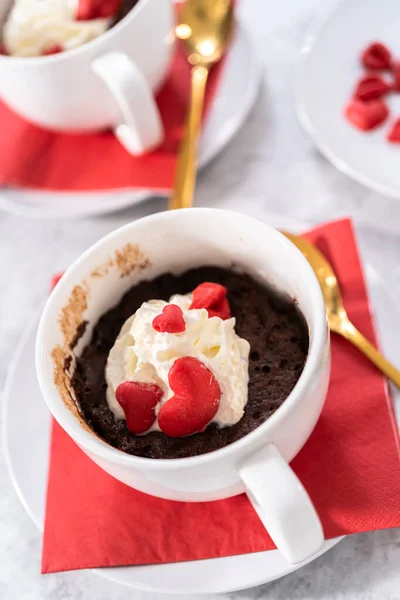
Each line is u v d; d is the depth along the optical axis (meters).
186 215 0.46
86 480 0.46
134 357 0.45
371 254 0.55
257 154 0.60
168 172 0.58
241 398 0.44
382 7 0.61
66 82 0.57
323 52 0.60
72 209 0.58
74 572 0.48
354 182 0.58
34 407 0.49
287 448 0.42
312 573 0.45
